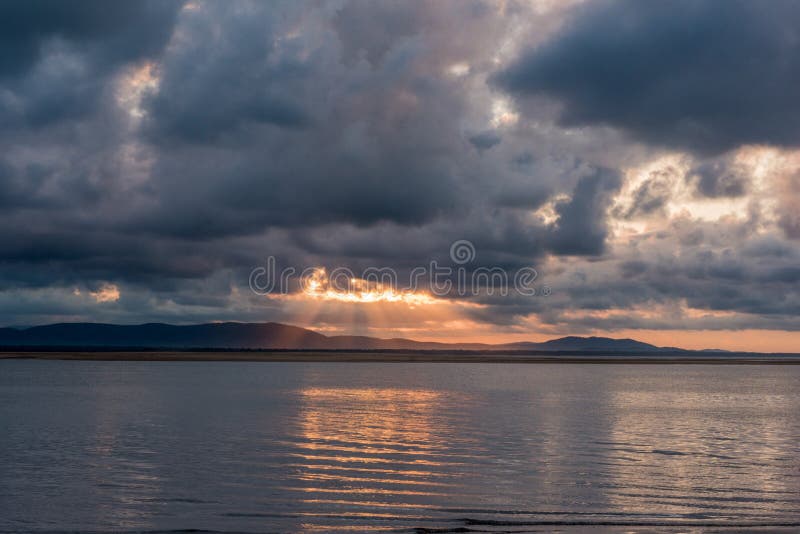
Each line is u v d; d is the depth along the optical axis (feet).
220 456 106.52
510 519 72.74
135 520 71.82
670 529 69.87
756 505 79.05
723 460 106.93
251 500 79.51
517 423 150.00
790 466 102.22
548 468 98.58
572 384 298.76
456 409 180.14
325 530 68.64
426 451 112.06
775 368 574.97
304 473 93.86
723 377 388.37
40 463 100.89
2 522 71.05
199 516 73.15
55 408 176.45
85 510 75.25
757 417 169.17
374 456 106.93
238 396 215.10
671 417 167.02
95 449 112.98
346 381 299.99
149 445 117.19
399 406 186.60
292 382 288.71
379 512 74.90
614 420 158.61
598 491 84.79
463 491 84.07
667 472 96.63
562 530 69.26
